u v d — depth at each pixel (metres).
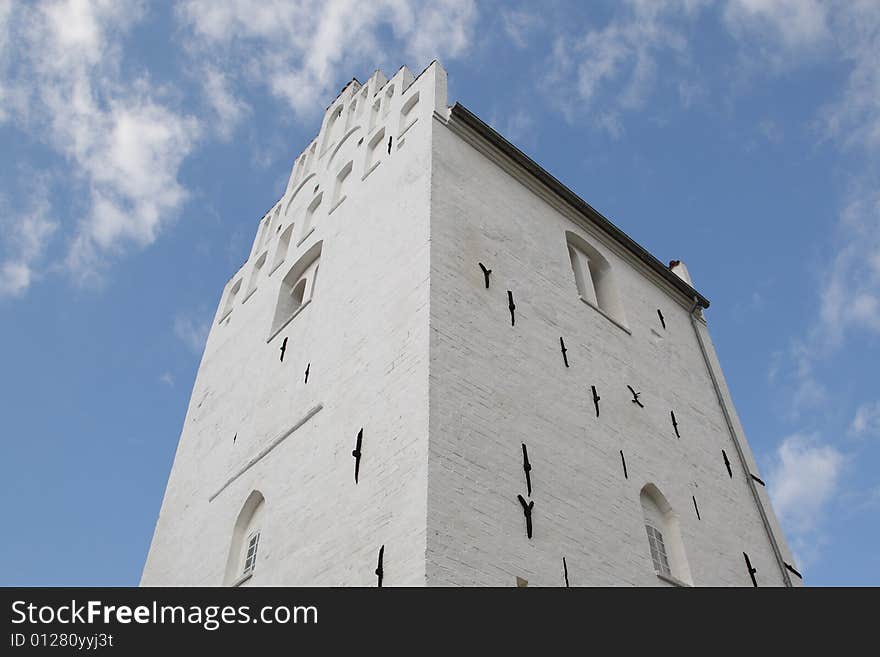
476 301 14.19
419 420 11.51
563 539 11.91
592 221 20.39
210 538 15.39
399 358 12.94
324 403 14.38
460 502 10.78
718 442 18.22
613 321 18.02
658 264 21.72
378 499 11.30
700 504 15.80
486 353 13.41
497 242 16.17
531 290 15.98
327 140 25.58
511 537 11.10
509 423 12.68
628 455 14.88
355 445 12.64
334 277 17.39
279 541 13.01
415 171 16.78
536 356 14.55
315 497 12.80
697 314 22.42
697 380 19.64
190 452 19.28
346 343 14.95
